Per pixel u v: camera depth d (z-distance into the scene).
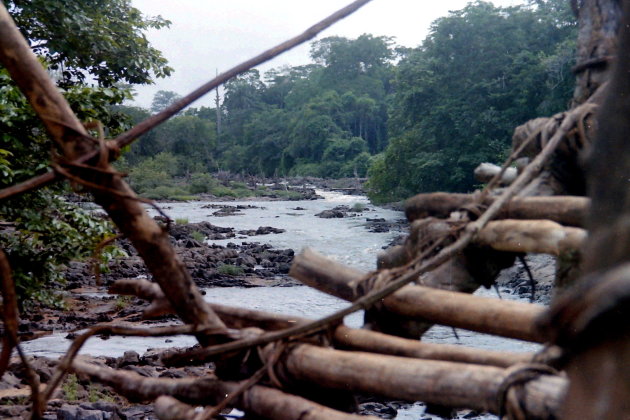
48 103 2.70
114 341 13.59
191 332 2.89
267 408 2.66
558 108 42.72
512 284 18.66
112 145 2.71
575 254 2.77
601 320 0.61
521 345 12.26
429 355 2.73
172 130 112.50
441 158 47.38
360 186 88.50
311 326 2.72
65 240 12.64
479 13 48.25
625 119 0.60
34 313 15.81
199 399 2.96
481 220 2.93
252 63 2.89
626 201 0.60
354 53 127.50
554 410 1.84
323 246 31.30
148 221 2.78
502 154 44.03
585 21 3.57
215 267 25.05
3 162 10.67
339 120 116.38
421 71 50.50
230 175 115.38
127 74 17.50
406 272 3.10
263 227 38.38
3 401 8.40
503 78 46.91
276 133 124.81
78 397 9.23
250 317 3.10
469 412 8.65
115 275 21.77
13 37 2.65
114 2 17.98
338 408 2.84
